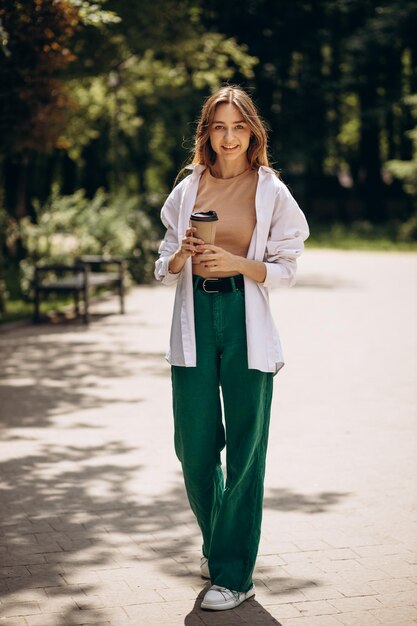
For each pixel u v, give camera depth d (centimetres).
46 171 2908
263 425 457
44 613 437
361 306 1698
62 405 888
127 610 441
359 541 532
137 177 4522
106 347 1235
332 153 5138
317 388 970
